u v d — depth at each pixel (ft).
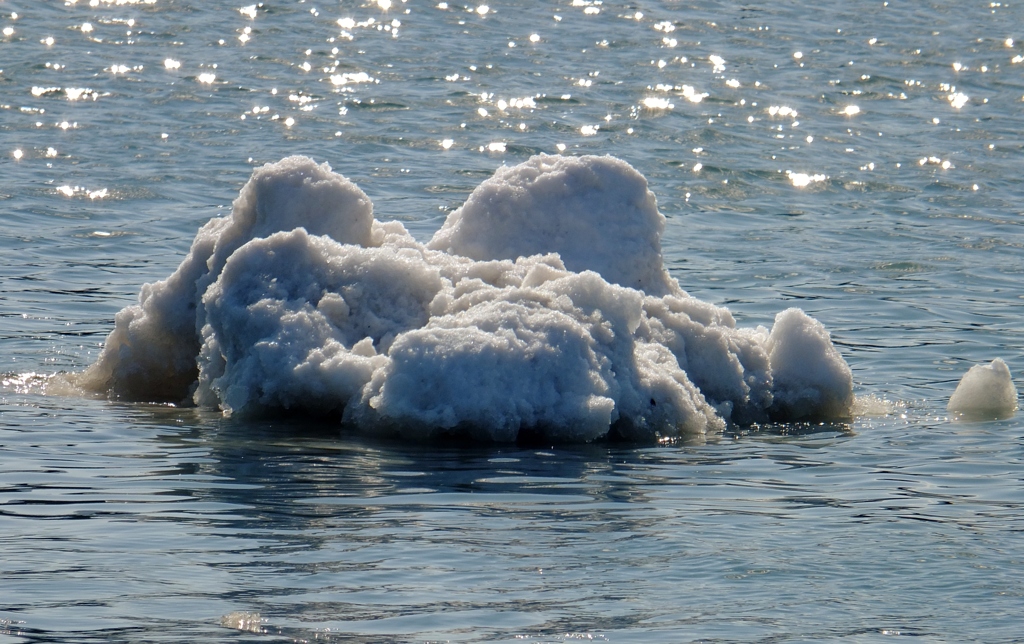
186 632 53.93
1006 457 88.58
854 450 90.89
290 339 95.91
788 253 176.45
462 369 90.27
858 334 135.23
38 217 175.63
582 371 92.63
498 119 265.34
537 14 393.70
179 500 72.49
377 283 101.19
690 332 103.40
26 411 95.40
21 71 280.51
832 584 61.36
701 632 55.47
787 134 266.16
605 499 75.25
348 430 92.43
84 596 57.57
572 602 58.29
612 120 269.64
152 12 361.71
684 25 389.39
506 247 113.09
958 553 66.08
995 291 157.79
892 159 247.29
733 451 90.12
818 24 402.11
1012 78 335.67
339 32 351.46
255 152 225.76
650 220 116.47
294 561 62.64
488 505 73.10
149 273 151.02
